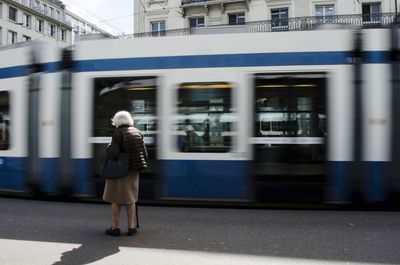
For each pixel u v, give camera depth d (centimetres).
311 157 743
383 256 509
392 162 722
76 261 493
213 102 772
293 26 3081
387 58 732
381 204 752
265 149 755
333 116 737
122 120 595
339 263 485
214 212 760
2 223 680
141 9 3575
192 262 490
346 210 776
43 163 834
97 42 820
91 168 808
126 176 590
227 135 764
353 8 3041
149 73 795
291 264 482
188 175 774
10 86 877
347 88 736
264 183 752
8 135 874
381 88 729
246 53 769
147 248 546
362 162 728
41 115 839
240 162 758
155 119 788
